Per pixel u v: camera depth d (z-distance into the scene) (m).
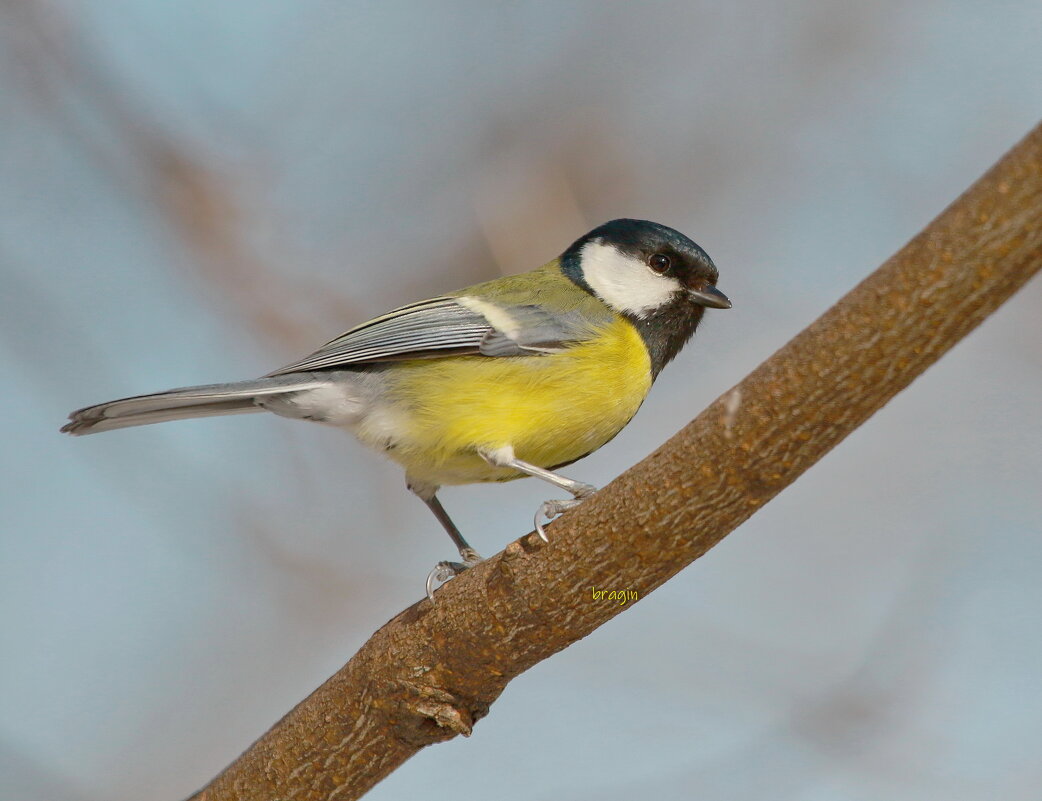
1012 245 5.32
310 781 7.63
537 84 13.78
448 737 7.47
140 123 12.55
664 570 6.64
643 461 6.53
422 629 7.30
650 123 13.73
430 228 13.40
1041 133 5.23
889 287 5.61
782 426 5.97
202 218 12.52
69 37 12.41
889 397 5.84
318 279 12.95
